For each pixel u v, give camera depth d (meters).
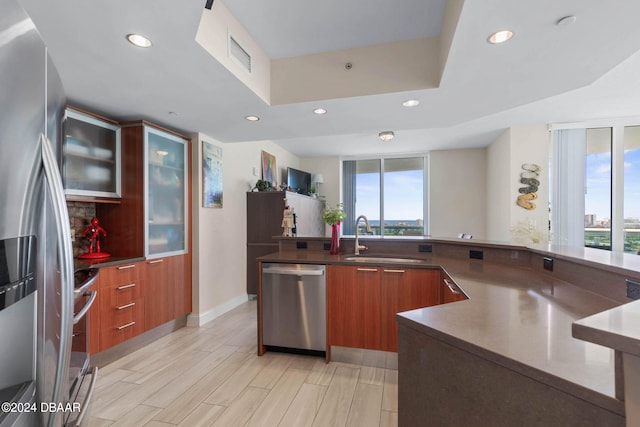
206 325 3.57
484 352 0.78
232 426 1.80
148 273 2.98
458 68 2.02
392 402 2.04
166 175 3.26
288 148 6.49
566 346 0.79
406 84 2.39
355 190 7.40
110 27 1.58
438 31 2.28
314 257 2.87
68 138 2.52
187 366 2.55
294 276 2.70
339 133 3.66
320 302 2.65
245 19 2.16
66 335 0.84
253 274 4.71
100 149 2.82
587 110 4.13
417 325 0.99
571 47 1.76
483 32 1.62
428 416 0.95
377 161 7.32
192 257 3.59
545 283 1.64
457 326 0.95
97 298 2.49
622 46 1.75
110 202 2.90
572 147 4.72
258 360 2.67
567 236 4.72
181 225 3.47
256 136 3.77
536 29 1.59
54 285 0.82
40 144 0.76
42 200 0.77
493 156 5.86
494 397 0.76
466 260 2.58
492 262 2.43
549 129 4.77
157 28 1.59
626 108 4.05
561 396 0.63
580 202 4.69
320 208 6.93
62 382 0.85
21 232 0.68
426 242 2.97
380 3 1.97
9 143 0.64
